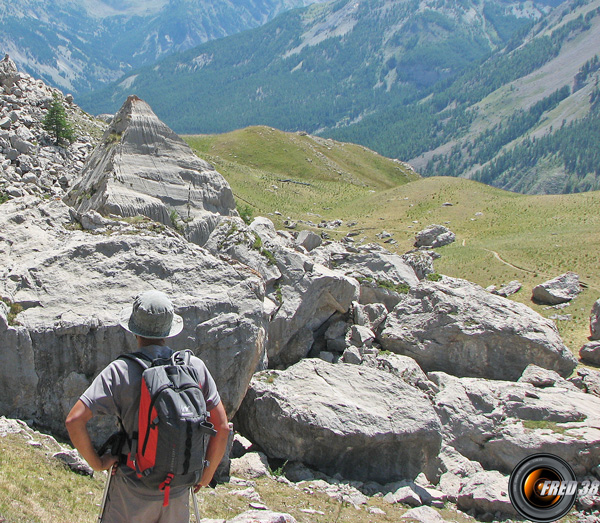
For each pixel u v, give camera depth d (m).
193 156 35.47
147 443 7.00
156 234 22.33
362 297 37.09
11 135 49.22
